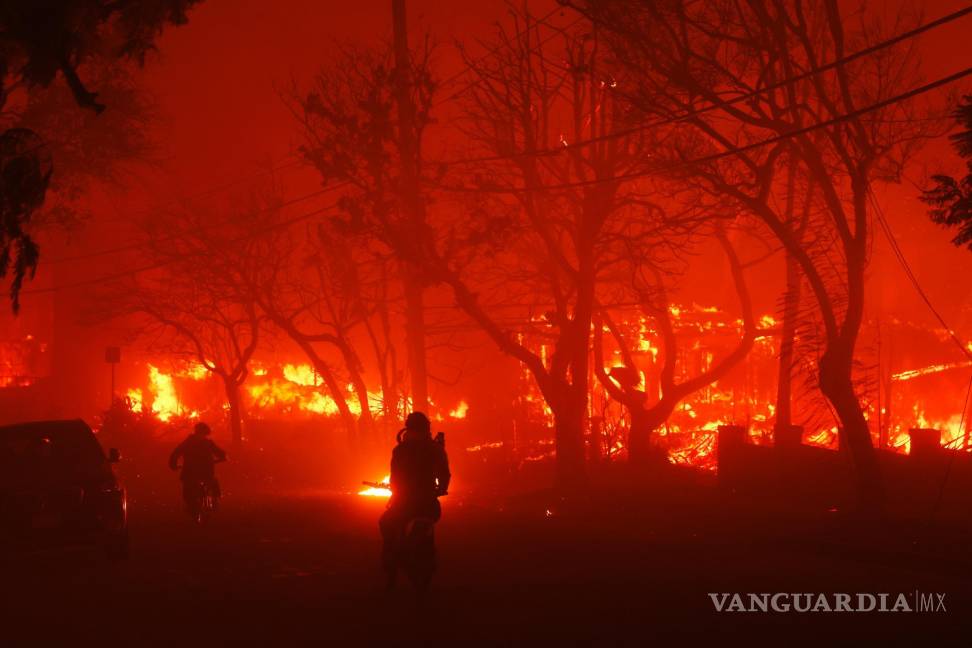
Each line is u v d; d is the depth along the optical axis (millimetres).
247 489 32688
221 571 13695
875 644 9164
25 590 12438
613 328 30188
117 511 14422
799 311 25172
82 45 10922
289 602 11234
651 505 23562
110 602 11484
